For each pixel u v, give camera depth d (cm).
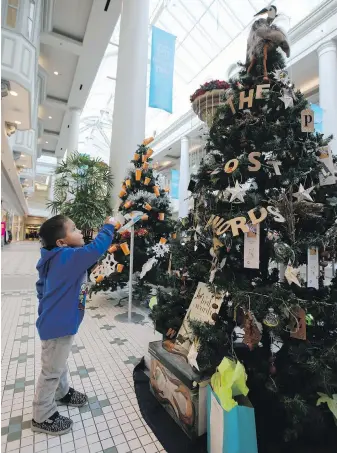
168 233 312
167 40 543
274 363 120
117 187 431
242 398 104
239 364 103
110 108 1553
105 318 273
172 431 119
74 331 117
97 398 143
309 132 118
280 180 113
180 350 135
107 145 1947
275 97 116
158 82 525
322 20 539
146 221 306
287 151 113
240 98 122
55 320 113
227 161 123
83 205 420
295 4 615
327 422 115
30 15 465
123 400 141
